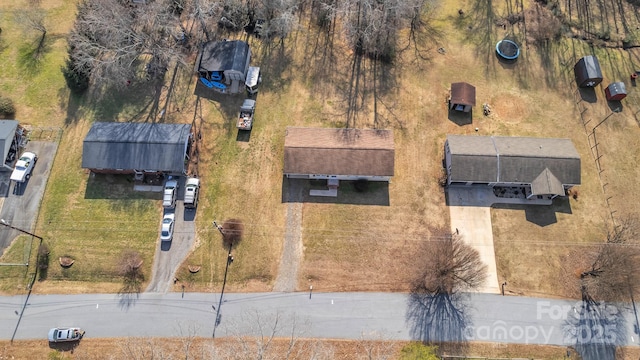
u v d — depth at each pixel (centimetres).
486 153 4456
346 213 4444
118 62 4716
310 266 4234
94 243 4253
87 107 4844
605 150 4803
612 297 4166
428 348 3722
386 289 4169
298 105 4922
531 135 4862
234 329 4009
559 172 4431
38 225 4297
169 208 4394
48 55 5106
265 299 4119
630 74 5259
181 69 5066
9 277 4100
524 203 4528
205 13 5112
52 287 4091
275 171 4597
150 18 4934
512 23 5544
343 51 5266
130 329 3981
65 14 5378
